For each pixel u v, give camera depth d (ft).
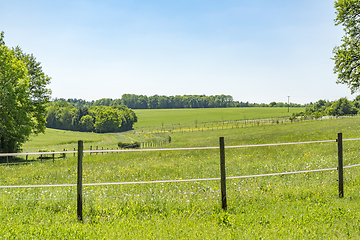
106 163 62.18
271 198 24.72
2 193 27.94
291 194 25.77
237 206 23.04
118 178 39.06
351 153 48.62
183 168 44.83
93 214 21.50
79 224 19.11
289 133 127.54
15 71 117.39
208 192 26.23
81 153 20.58
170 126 492.13
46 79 143.95
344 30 106.32
